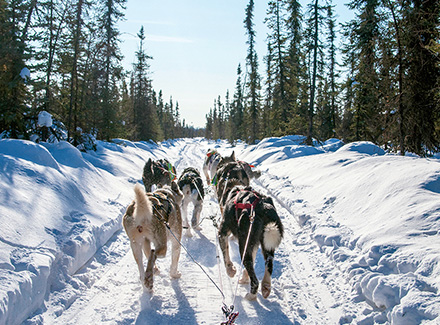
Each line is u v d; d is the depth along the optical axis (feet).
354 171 30.48
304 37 77.05
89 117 67.41
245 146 125.90
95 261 19.33
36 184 21.48
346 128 86.48
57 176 24.26
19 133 42.83
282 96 107.34
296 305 14.88
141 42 127.85
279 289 16.58
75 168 30.27
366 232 18.90
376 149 47.60
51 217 19.26
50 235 17.62
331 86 114.83
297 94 100.22
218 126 315.37
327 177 33.37
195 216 25.94
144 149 84.99
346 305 14.32
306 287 16.61
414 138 45.50
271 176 45.42
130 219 15.43
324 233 21.31
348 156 41.24
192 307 14.89
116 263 19.66
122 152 62.95
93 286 16.60
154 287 16.75
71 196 23.59
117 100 83.71
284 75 107.14
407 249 15.12
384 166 25.99
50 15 47.93
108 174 36.73
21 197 18.89
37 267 14.07
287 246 22.48
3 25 41.70
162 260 20.42
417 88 43.57
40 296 13.74
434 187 20.35
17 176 20.98
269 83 114.32
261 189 41.68
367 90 74.49
